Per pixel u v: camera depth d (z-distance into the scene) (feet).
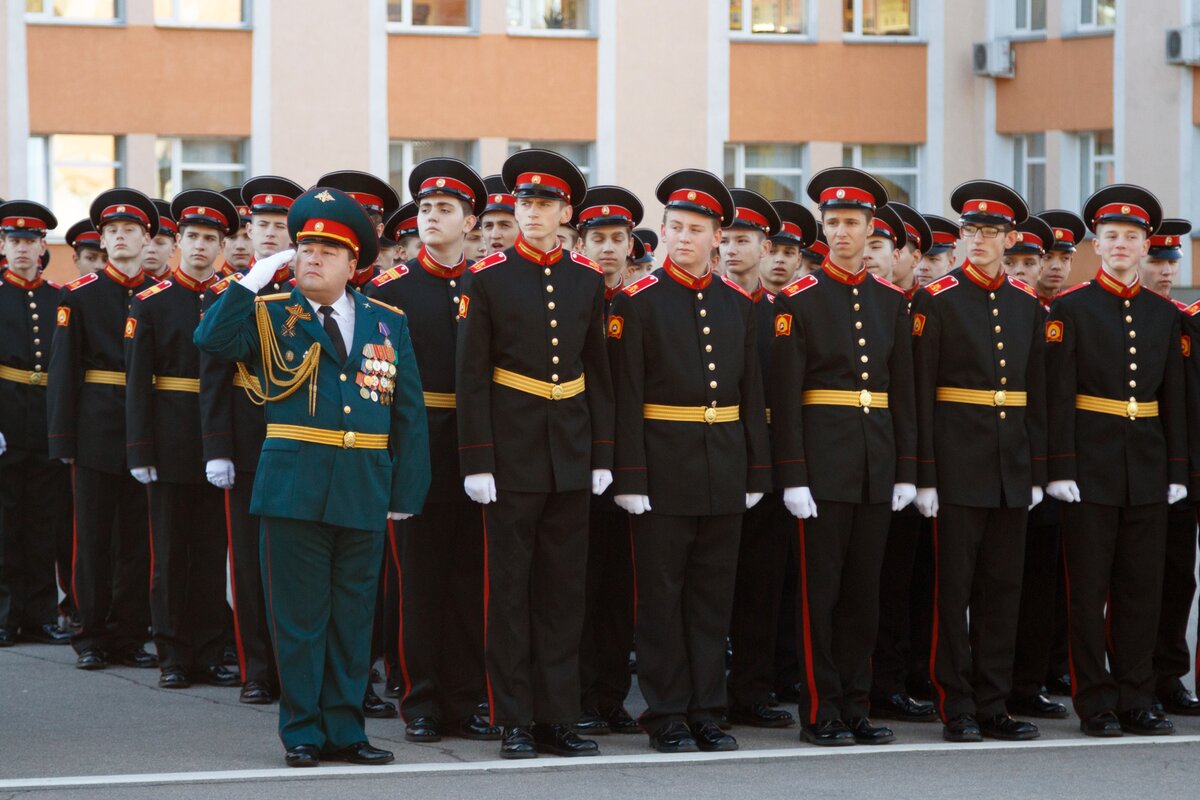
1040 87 87.71
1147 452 29.32
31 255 38.14
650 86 84.48
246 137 79.51
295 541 25.17
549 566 26.63
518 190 26.81
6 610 37.47
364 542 25.52
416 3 81.92
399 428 25.93
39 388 37.86
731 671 29.63
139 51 77.46
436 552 27.66
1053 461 29.25
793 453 27.76
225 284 32.32
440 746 27.14
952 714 28.30
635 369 27.25
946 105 88.79
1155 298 29.99
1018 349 28.76
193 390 32.48
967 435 28.45
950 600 28.37
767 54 86.17
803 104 86.84
